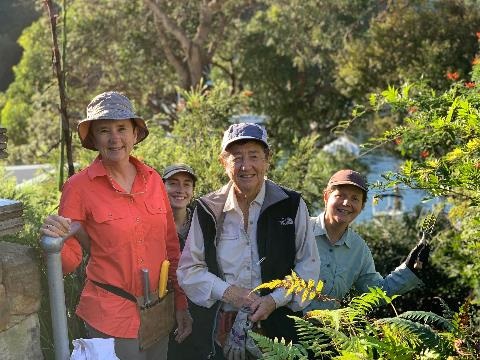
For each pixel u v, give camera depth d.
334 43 15.84
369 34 14.12
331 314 2.35
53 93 14.92
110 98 3.01
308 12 15.72
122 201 3.01
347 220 3.62
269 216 3.11
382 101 3.88
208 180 5.98
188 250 3.15
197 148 6.62
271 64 16.98
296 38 16.14
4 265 2.52
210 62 16.81
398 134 3.58
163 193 3.23
